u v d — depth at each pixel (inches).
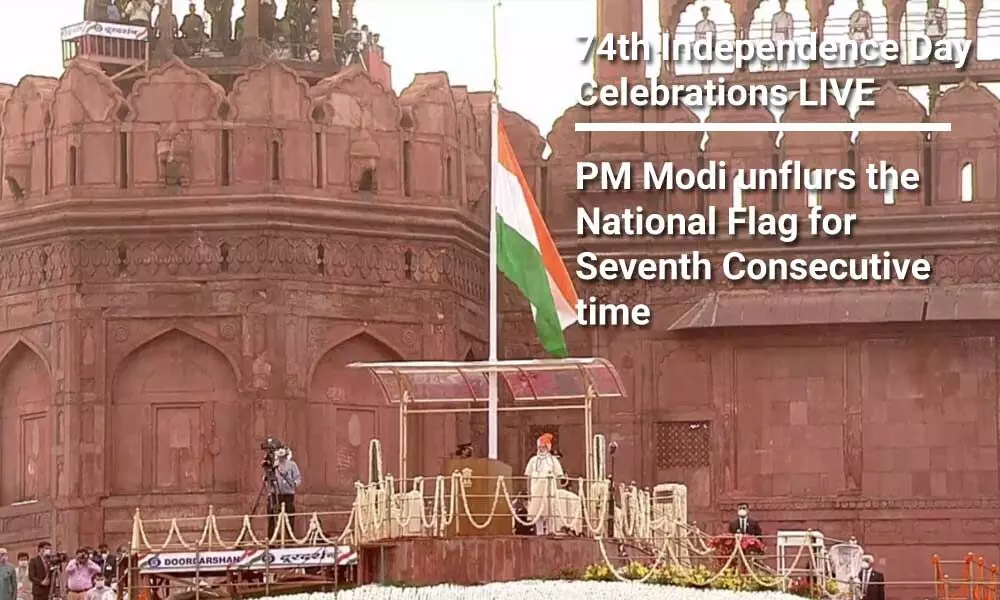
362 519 1481.3
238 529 1807.3
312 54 2010.3
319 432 1835.6
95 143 1846.7
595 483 1497.3
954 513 1866.4
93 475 1825.8
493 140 1579.7
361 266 1854.1
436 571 1448.1
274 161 1841.8
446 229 1873.8
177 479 1828.2
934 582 1659.7
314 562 1480.1
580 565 1455.5
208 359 1836.9
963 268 1886.1
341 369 1851.6
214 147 1841.8
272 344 1827.0
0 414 1875.0
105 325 1836.9
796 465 1889.8
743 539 1594.5
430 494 1844.2
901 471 1877.5
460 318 1886.1
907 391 1881.2
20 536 1844.2
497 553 1446.9
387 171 1868.8
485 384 1574.8
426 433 1859.0
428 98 1883.6
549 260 1577.3
